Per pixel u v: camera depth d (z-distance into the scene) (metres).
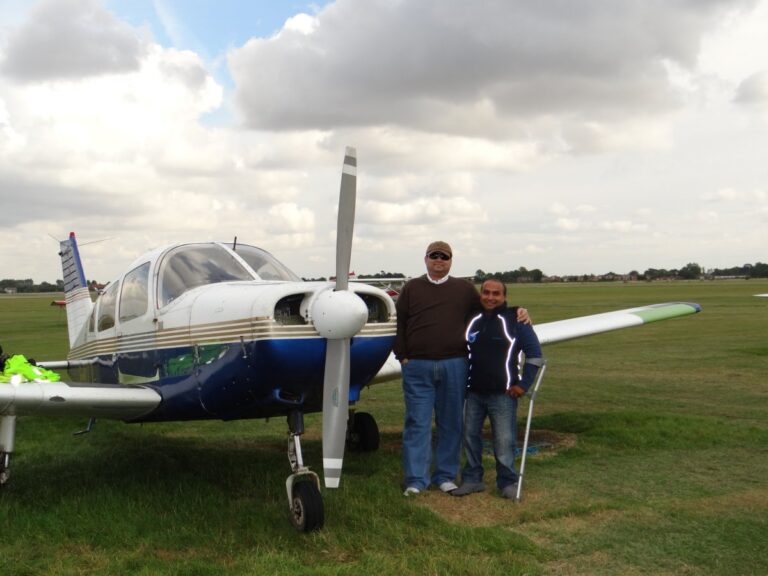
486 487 4.49
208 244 5.11
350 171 4.02
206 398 4.32
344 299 3.71
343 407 3.83
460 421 4.50
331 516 3.81
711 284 95.19
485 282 4.37
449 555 3.22
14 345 17.53
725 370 10.49
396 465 5.15
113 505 4.03
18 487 4.57
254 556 3.25
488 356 4.31
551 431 6.21
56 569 3.10
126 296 5.35
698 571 3.06
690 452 5.32
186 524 3.74
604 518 3.79
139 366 5.07
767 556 3.22
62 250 8.51
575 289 74.31
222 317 4.15
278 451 5.95
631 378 9.88
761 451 5.32
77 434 6.41
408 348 4.48
